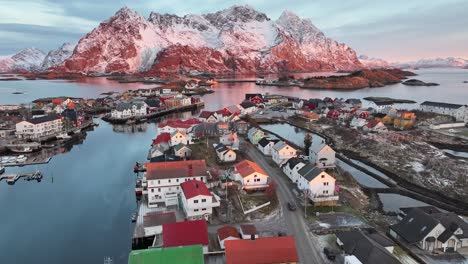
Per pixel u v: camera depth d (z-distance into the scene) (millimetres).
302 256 44750
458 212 58844
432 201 63406
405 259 43438
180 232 45094
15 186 75750
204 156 86188
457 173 74375
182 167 66938
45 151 103312
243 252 40156
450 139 106125
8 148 102688
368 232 49500
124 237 54031
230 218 54844
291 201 61094
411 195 66438
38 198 69188
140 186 69375
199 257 37438
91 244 52188
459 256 44438
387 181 73375
